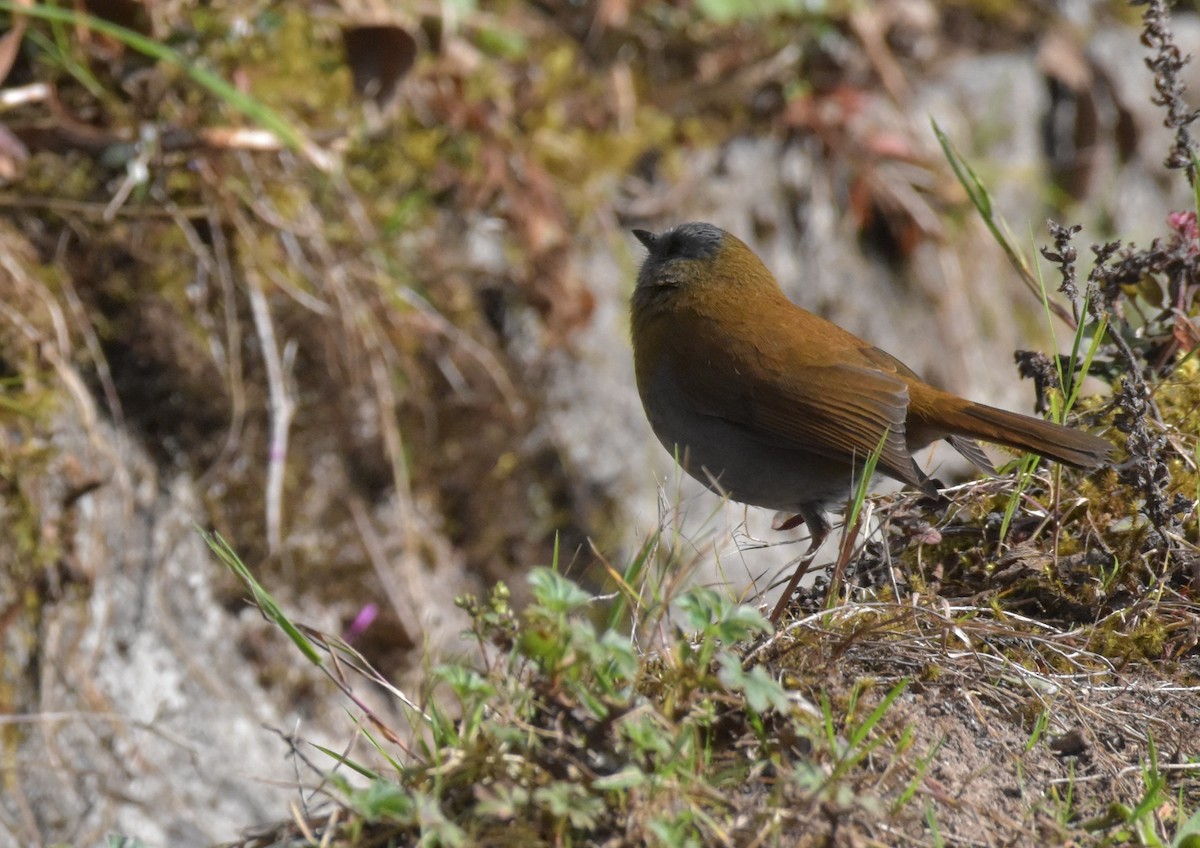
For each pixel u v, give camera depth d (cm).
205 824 928
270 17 1042
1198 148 732
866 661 498
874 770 433
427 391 1096
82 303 969
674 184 1234
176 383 980
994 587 579
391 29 1049
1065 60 1458
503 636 432
